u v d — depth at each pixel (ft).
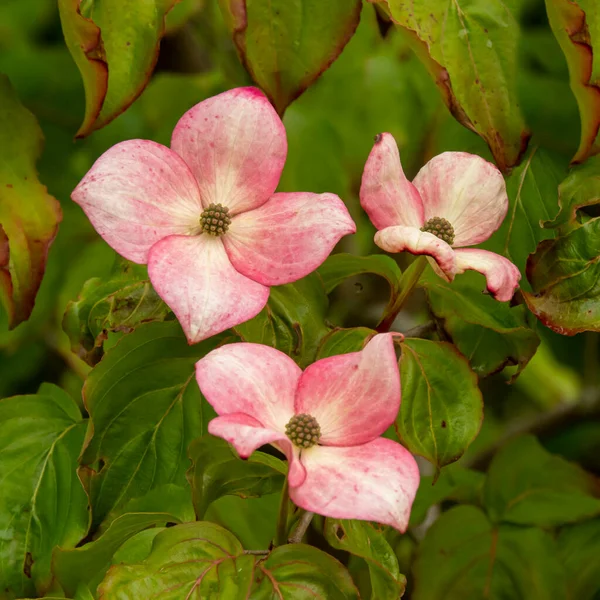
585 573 3.28
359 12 2.83
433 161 2.85
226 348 2.71
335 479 2.64
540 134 3.17
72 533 2.96
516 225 3.04
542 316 2.88
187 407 2.91
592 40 2.88
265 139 2.79
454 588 3.28
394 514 2.61
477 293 2.96
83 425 3.05
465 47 2.84
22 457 3.00
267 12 2.82
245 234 2.77
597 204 2.92
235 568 2.78
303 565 2.77
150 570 2.77
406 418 2.87
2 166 2.94
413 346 2.89
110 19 2.80
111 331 2.97
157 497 2.90
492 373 2.97
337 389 2.71
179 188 2.78
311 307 2.88
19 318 2.94
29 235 2.94
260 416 2.69
